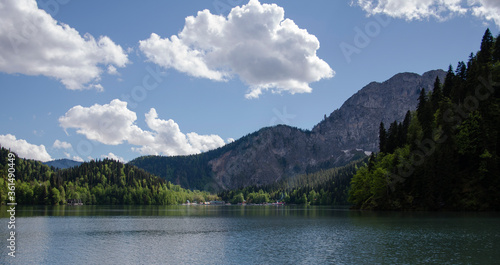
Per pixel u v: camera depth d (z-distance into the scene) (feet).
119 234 235.81
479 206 335.88
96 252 168.25
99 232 248.11
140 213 522.47
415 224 252.62
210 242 196.44
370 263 137.28
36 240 207.41
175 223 326.65
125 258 154.20
